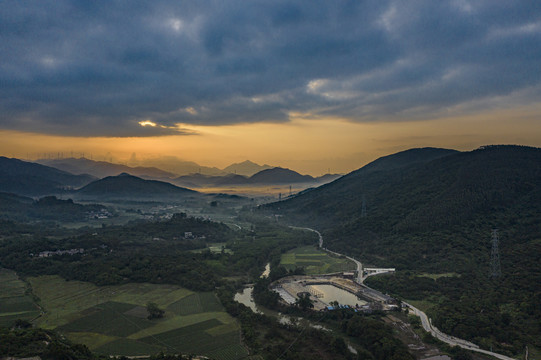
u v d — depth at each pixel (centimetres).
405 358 19238
